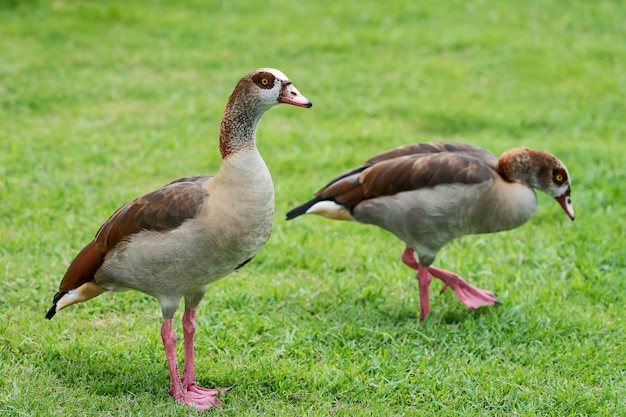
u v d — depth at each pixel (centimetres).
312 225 1270
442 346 954
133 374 873
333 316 1020
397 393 855
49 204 1283
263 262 1149
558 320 999
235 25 2167
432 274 1061
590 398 846
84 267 818
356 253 1185
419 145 1052
